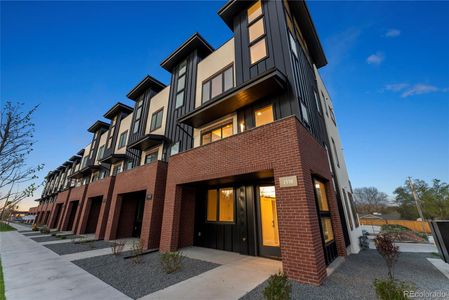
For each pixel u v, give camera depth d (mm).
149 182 9680
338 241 6801
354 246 8383
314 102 9531
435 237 6141
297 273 4238
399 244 11805
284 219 4742
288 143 5172
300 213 4523
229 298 3518
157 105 14086
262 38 8086
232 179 7172
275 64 7273
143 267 5730
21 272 5430
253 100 7438
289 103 6574
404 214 34938
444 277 4797
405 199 34562
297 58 8352
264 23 8258
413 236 13867
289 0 9133
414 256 7719
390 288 3002
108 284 4398
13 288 4234
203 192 9273
